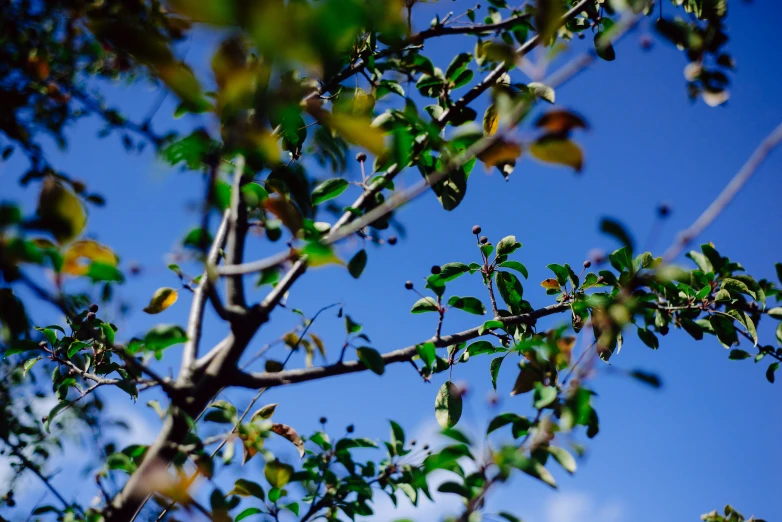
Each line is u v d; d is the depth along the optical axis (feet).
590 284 5.59
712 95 5.17
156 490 4.51
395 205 4.30
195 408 4.61
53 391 5.34
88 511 4.68
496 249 5.59
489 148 4.03
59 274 4.40
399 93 5.24
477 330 5.31
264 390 5.09
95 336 4.58
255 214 4.90
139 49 3.03
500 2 5.68
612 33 4.09
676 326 5.57
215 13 2.55
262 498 5.10
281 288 4.66
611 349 5.31
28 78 5.21
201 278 4.98
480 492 4.50
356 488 5.18
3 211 4.22
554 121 3.80
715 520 5.64
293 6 2.57
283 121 4.19
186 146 4.20
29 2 5.17
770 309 5.74
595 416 4.61
